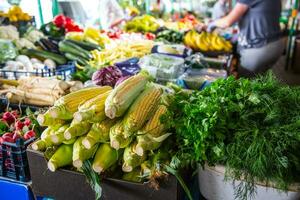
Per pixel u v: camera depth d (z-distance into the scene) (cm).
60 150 103
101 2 411
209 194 107
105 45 292
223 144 95
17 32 278
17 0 363
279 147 90
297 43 572
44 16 374
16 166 120
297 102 108
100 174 102
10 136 128
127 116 100
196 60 245
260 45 302
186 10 593
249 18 301
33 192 117
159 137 99
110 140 98
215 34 324
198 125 96
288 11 705
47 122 102
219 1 525
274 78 118
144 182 100
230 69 278
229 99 102
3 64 222
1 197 126
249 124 98
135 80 108
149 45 271
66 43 264
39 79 172
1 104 165
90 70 207
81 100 107
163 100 115
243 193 95
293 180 92
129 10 468
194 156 98
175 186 98
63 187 109
